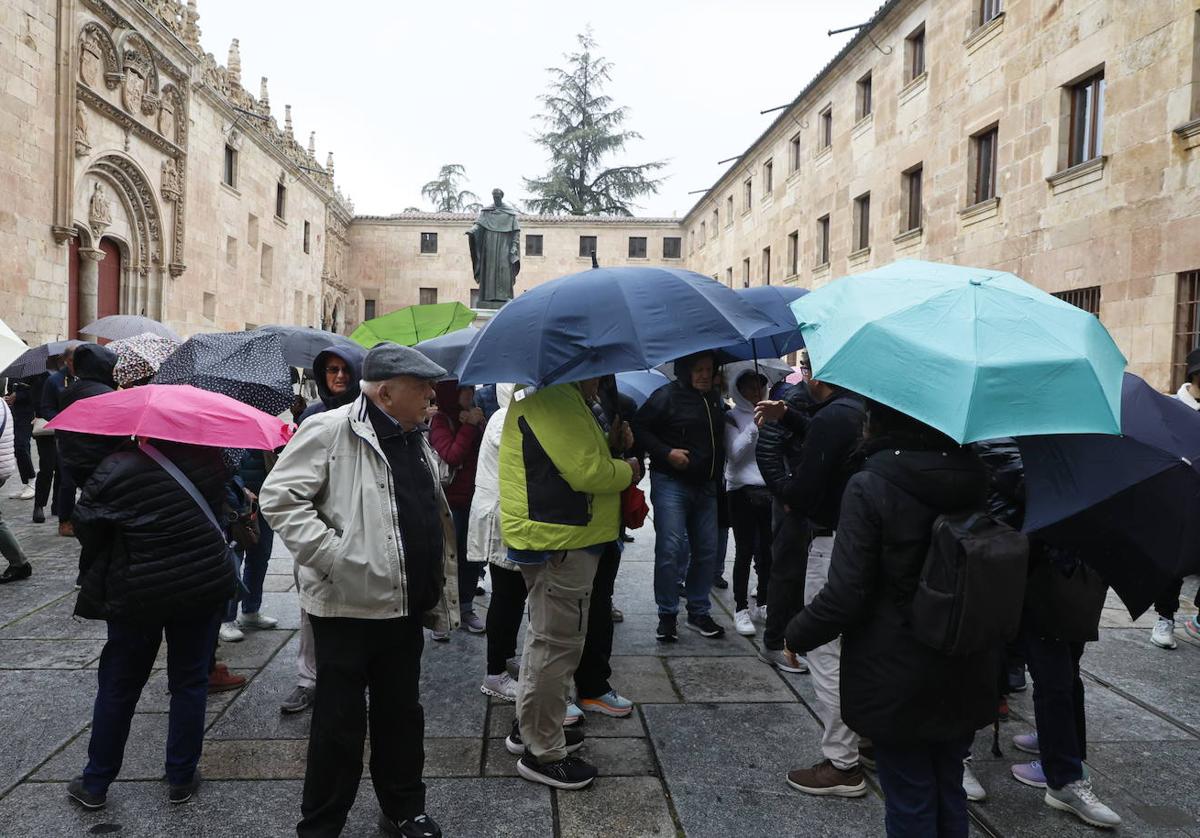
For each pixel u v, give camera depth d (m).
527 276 41.50
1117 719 3.77
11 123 13.90
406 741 2.67
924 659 2.08
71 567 6.19
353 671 2.51
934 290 2.14
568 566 2.98
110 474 2.68
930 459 2.09
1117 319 10.91
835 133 21.67
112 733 2.81
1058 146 12.27
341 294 39.34
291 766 3.18
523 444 2.97
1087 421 1.84
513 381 2.77
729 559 7.25
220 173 23.88
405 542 2.55
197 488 2.83
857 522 2.12
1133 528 2.25
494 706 3.81
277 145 28.30
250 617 4.85
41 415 7.73
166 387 2.86
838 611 2.12
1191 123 9.59
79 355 3.79
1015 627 2.00
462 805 2.92
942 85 15.88
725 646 4.75
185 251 21.56
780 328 3.88
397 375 2.54
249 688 3.94
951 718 2.11
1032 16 12.90
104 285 18.41
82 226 16.61
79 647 4.43
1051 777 2.92
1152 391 2.60
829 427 3.14
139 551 2.70
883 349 2.04
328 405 3.89
